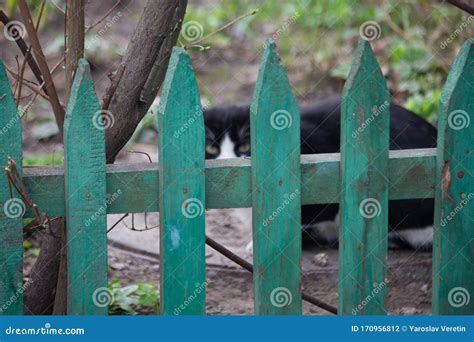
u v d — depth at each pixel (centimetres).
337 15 628
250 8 666
